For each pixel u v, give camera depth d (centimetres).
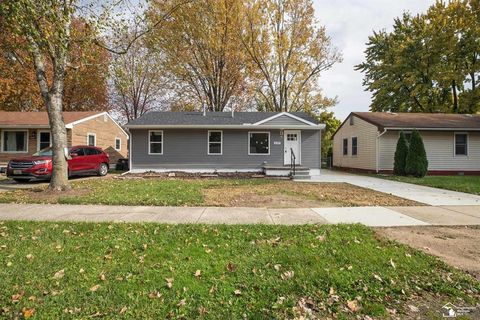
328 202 859
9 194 948
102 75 1274
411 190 1130
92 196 891
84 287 330
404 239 512
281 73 2767
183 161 1802
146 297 313
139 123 1778
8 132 1817
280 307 300
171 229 548
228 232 533
